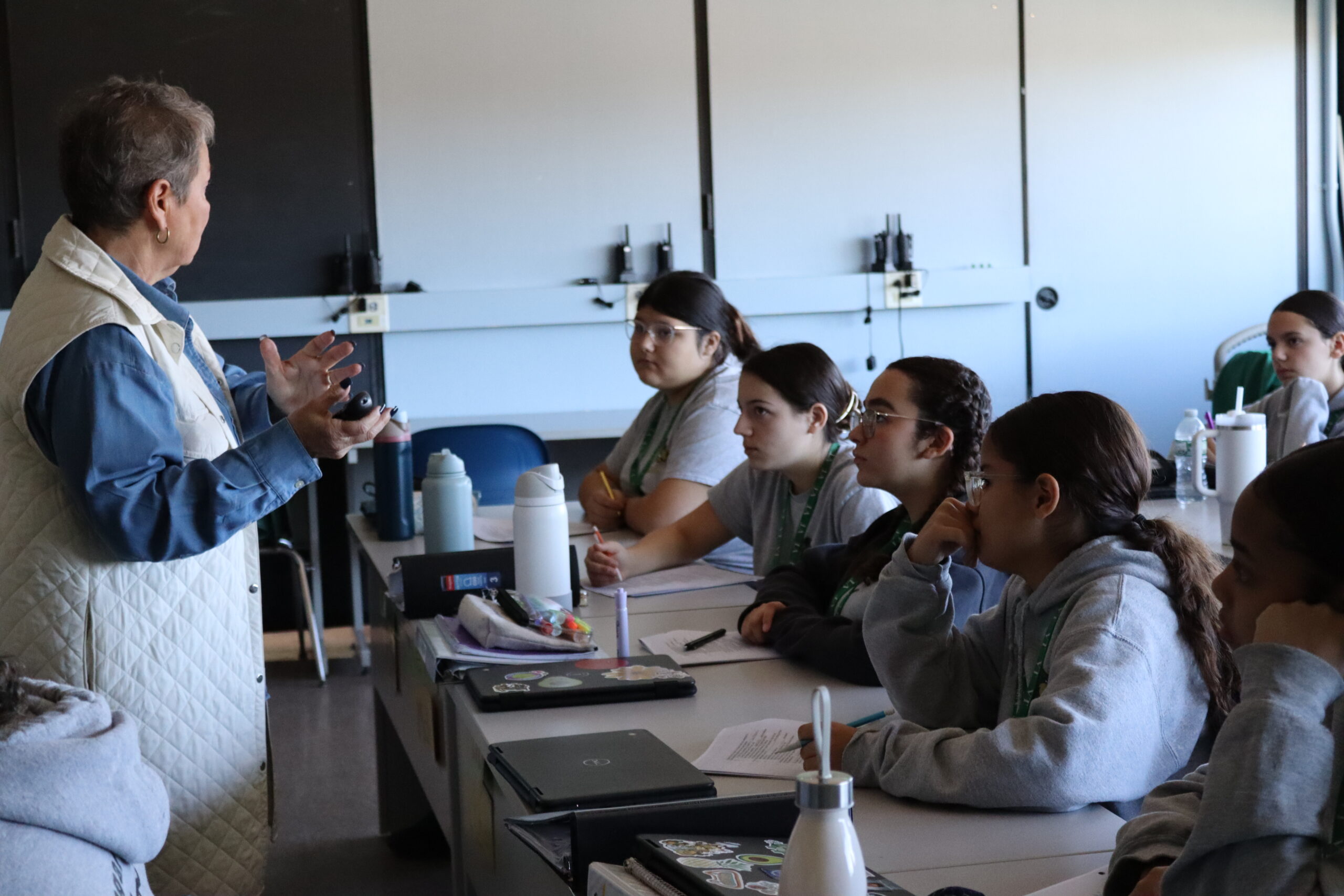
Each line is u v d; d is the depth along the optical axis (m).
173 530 1.62
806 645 1.72
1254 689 0.86
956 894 0.99
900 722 1.31
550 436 4.67
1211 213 5.58
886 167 5.35
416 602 2.02
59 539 1.67
